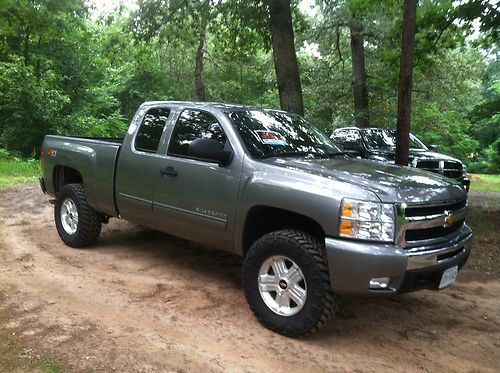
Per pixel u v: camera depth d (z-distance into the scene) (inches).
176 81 1154.0
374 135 456.4
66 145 251.9
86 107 997.2
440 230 156.1
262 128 190.9
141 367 133.3
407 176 166.4
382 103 808.3
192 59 1074.1
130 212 216.7
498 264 249.0
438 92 906.7
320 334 160.4
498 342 160.2
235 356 142.9
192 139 192.9
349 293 143.8
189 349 145.4
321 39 860.0
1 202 372.5
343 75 861.2
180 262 230.1
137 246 253.8
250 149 175.5
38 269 212.5
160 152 201.5
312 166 166.1
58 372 128.4
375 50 786.8
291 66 420.2
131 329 156.6
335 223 144.1
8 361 133.3
